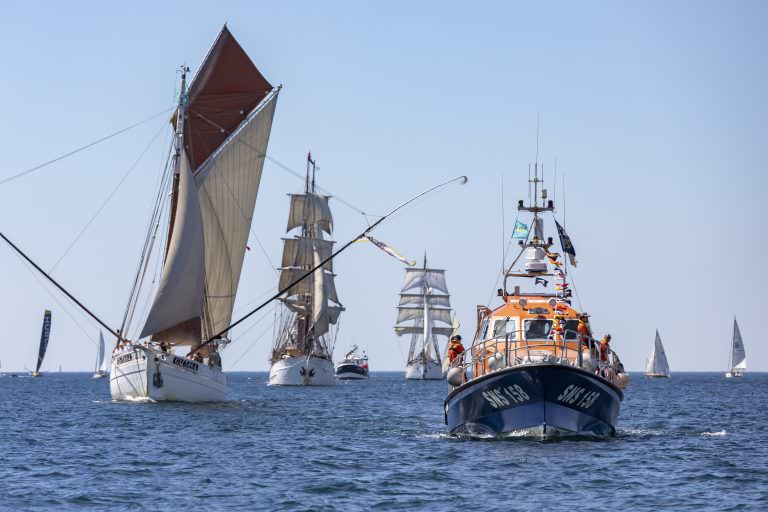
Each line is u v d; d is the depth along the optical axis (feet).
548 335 225.15
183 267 387.75
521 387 210.38
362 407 446.19
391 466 197.06
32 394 645.10
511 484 173.78
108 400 504.02
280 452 223.30
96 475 186.50
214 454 219.41
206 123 438.40
